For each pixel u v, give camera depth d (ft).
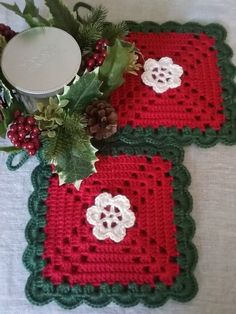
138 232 1.69
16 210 1.76
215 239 1.71
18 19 2.17
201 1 2.29
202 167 1.86
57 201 1.74
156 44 2.11
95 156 1.68
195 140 1.89
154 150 1.85
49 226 1.69
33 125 1.63
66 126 1.67
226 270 1.66
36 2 2.19
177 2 2.29
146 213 1.72
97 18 1.89
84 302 1.58
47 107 1.63
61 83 1.69
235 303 1.61
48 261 1.64
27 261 1.65
